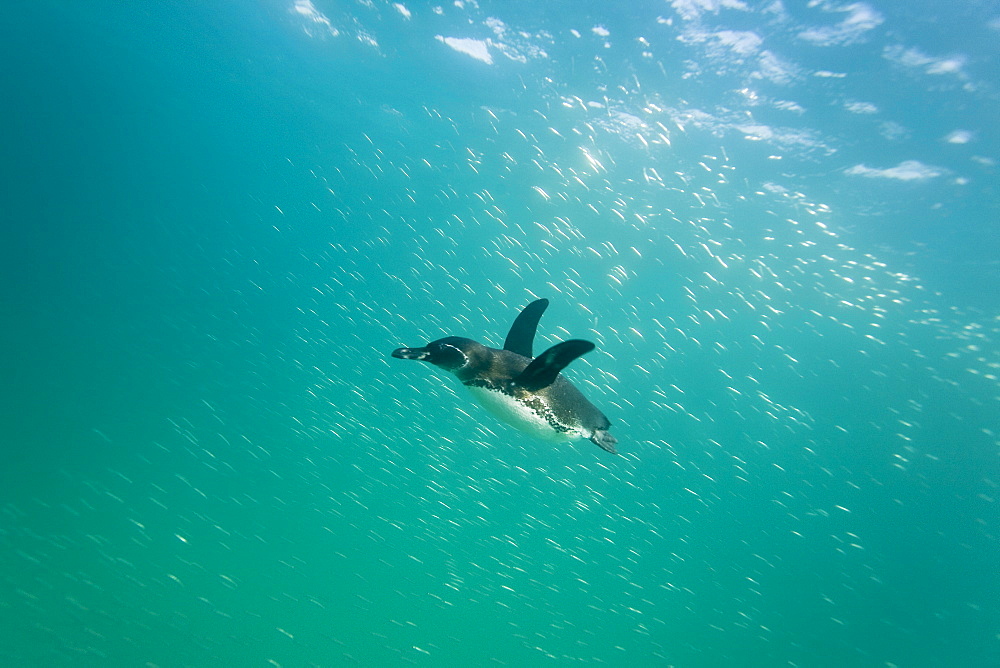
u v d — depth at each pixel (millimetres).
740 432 15219
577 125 19094
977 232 16766
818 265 15453
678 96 16578
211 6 21328
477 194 16062
